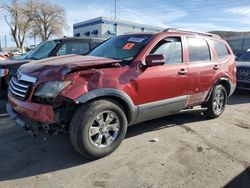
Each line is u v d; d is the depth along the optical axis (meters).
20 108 3.92
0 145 4.43
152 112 4.62
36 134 3.84
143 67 4.39
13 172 3.66
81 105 3.80
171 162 4.02
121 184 3.44
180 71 4.96
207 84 5.64
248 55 10.82
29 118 3.83
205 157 4.21
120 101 4.16
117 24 32.31
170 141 4.78
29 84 3.87
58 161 3.96
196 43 5.55
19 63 6.49
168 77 4.73
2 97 6.28
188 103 5.33
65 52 7.83
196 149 4.49
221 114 6.44
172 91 4.86
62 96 3.61
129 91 4.17
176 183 3.49
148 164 3.94
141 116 4.48
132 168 3.82
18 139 4.68
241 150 4.52
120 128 4.16
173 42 5.05
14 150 4.27
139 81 4.29
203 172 3.77
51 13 51.28
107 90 3.88
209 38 5.98
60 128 3.85
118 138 4.16
